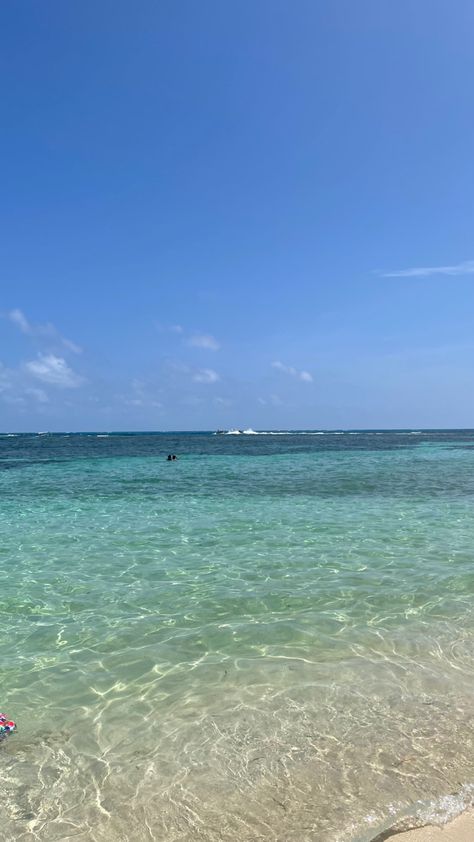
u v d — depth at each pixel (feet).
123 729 17.10
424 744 15.90
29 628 25.82
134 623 26.25
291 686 19.60
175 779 14.62
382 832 12.57
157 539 44.37
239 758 15.44
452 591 30.27
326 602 28.73
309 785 14.23
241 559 37.76
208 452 177.58
